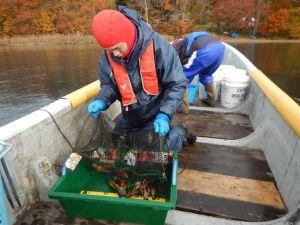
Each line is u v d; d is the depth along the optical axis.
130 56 2.22
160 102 2.53
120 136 2.70
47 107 2.54
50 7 37.38
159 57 2.26
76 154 2.38
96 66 21.12
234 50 6.26
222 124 4.06
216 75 4.89
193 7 41.28
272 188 2.67
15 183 2.14
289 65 21.58
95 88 3.18
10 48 31.77
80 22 37.06
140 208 2.01
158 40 2.27
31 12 36.91
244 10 42.78
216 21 43.16
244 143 3.42
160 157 2.52
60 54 27.06
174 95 2.33
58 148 2.61
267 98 3.27
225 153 3.28
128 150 2.55
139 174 2.53
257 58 24.95
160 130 2.21
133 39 2.14
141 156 2.54
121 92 2.45
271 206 2.44
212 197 2.56
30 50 30.08
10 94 14.66
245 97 4.54
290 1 42.91
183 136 2.92
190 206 2.46
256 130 3.49
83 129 2.93
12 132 2.08
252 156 3.21
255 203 2.48
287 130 2.69
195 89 5.10
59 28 37.38
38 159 2.35
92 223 2.20
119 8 2.23
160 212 2.01
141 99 2.47
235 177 2.84
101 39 2.00
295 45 36.72
